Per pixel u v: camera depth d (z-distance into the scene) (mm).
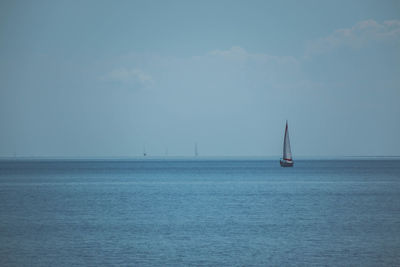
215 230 111000
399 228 113938
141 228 113938
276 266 80312
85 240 99562
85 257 85562
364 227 115125
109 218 130500
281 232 108438
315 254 88062
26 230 111438
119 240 99625
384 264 81688
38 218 130875
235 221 124562
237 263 82000
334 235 105000
